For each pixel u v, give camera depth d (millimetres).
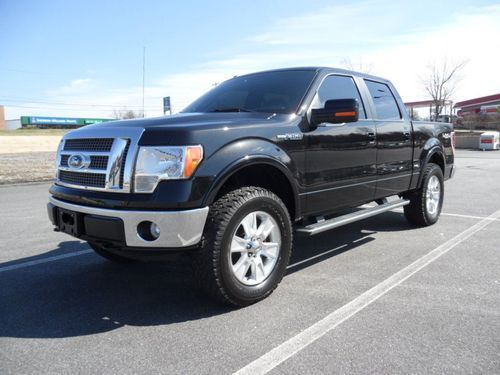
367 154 4770
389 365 2596
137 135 3242
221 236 3240
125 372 2564
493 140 28969
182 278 4242
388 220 6789
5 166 17125
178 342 2924
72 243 5617
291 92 4293
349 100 3734
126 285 4066
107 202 3238
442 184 6527
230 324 3186
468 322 3162
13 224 6828
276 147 3682
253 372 2543
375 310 3389
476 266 4445
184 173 3125
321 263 4621
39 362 2684
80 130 3783
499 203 8375
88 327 3180
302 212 4027
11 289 3975
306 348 2811
